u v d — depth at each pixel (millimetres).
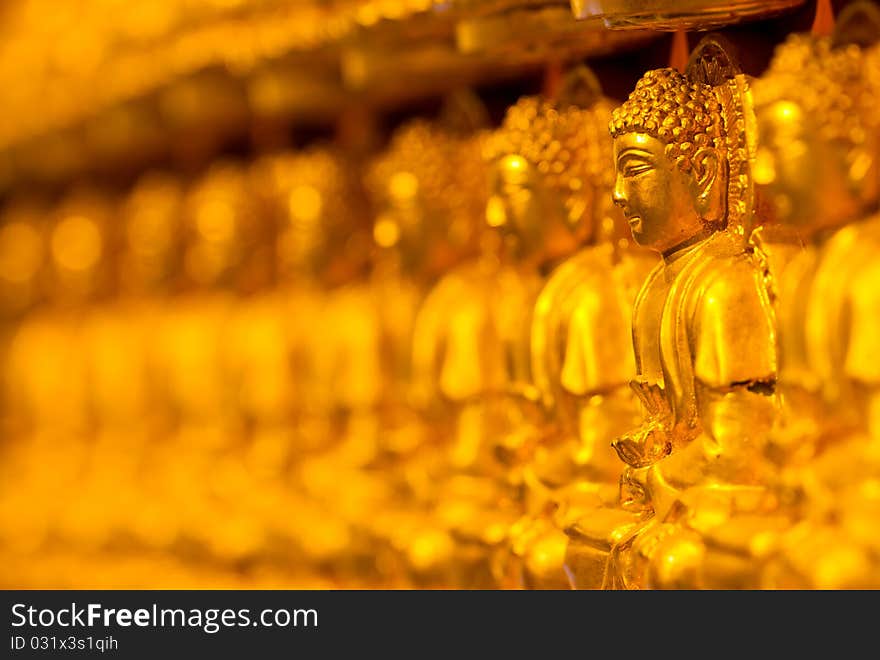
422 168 2135
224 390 2639
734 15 1490
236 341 2607
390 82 2160
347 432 2334
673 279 1513
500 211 1800
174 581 2533
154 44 2514
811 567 1331
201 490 2613
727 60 1513
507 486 1846
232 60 2297
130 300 3023
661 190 1490
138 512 2736
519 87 1981
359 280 2416
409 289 2211
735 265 1462
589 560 1604
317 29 2053
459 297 2064
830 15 1465
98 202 3129
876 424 1314
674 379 1493
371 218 2426
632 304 1672
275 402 2510
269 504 2420
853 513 1322
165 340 2826
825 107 1417
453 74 2074
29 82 2955
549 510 1738
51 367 3176
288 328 2494
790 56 1459
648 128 1488
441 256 2145
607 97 1716
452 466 2016
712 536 1412
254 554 2393
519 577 1740
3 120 3059
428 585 1939
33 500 3094
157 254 2840
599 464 1678
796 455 1371
